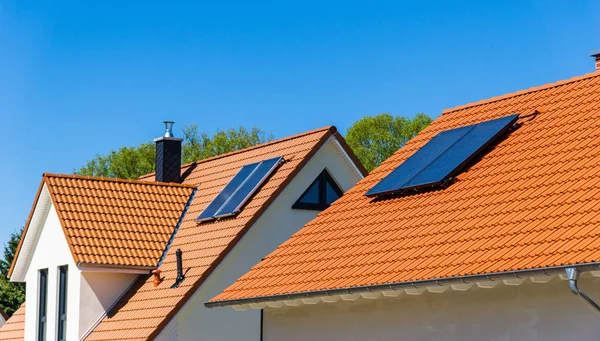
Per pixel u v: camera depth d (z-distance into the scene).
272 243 24.95
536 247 13.78
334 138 26.59
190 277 23.83
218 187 27.95
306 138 27.05
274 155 27.52
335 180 26.58
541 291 13.90
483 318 14.84
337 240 18.33
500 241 14.60
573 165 15.80
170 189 28.44
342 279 16.53
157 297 24.11
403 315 16.36
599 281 13.05
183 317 23.17
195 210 27.44
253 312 24.27
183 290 23.41
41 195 27.16
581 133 16.89
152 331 22.61
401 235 16.88
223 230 25.06
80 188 27.25
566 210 14.40
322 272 17.31
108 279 25.55
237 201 25.66
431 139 20.61
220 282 23.84
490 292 14.73
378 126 61.41
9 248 54.50
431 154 19.44
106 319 25.02
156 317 23.09
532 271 13.16
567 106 18.42
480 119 20.33
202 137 65.56
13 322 30.14
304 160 25.88
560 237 13.68
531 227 14.49
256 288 18.38
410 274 15.23
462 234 15.60
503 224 15.12
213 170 29.50
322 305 18.25
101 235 25.86
